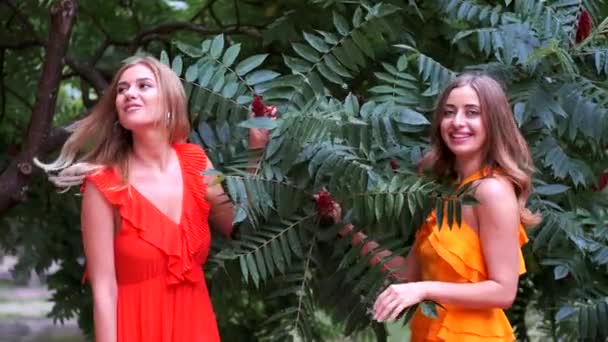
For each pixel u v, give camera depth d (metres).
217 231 3.08
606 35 3.39
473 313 2.59
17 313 9.32
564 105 3.09
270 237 2.85
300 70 3.06
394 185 2.63
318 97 2.81
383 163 2.94
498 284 2.52
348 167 2.72
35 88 4.67
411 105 3.11
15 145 4.51
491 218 2.52
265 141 2.85
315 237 2.89
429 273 2.67
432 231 2.64
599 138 3.07
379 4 3.07
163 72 2.59
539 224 3.06
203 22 4.62
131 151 2.60
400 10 3.36
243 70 3.02
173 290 2.50
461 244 2.56
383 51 3.45
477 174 2.65
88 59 4.50
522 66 3.15
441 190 2.53
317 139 2.63
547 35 3.19
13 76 4.64
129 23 4.55
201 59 3.00
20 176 3.63
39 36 4.32
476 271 2.56
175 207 2.54
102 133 2.59
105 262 2.47
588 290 3.18
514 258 2.53
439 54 3.60
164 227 2.48
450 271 2.59
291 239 2.86
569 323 3.33
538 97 3.04
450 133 2.65
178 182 2.58
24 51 4.60
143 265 2.47
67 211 4.18
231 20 4.37
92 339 4.16
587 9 3.43
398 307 2.45
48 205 4.18
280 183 2.79
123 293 2.49
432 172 2.76
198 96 2.95
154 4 4.59
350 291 2.96
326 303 3.00
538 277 3.54
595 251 3.12
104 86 4.13
